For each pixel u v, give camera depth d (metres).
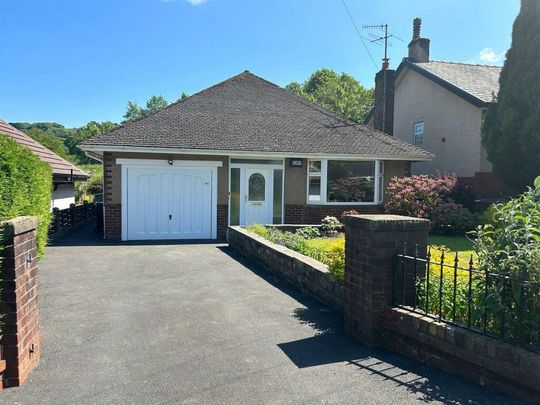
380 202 15.67
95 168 45.56
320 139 15.53
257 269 8.92
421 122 20.20
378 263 4.71
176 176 13.90
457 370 3.93
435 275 5.14
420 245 4.86
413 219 4.82
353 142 15.68
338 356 4.48
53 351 4.57
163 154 13.71
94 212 21.70
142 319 5.65
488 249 4.05
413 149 15.88
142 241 13.27
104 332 5.16
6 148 6.36
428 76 18.84
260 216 14.79
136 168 13.54
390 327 4.64
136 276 8.19
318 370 4.14
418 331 4.30
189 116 15.44
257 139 14.76
